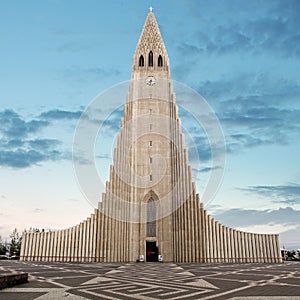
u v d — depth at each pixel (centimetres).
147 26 7712
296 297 1431
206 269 3631
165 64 7238
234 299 1389
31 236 6350
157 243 5938
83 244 6103
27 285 1856
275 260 6231
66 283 2005
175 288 1783
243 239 6253
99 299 1387
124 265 4600
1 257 8350
